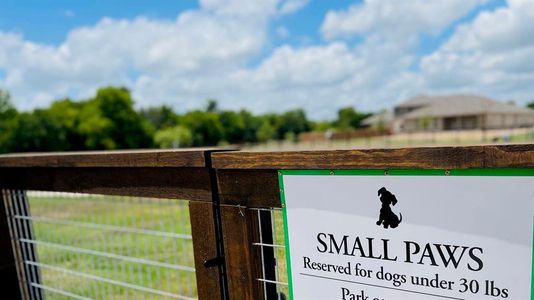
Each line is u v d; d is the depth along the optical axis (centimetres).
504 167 98
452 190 106
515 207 98
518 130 3275
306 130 6650
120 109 4191
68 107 4109
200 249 154
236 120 5872
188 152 147
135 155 160
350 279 126
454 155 103
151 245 293
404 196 113
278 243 142
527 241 98
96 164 172
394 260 117
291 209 134
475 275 106
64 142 3556
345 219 124
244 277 144
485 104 5084
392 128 5600
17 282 222
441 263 110
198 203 153
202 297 156
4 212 221
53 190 198
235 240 145
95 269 263
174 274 304
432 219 109
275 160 133
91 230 290
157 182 163
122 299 249
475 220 104
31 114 3466
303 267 135
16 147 3159
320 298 133
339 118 7300
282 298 143
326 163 123
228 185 146
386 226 117
